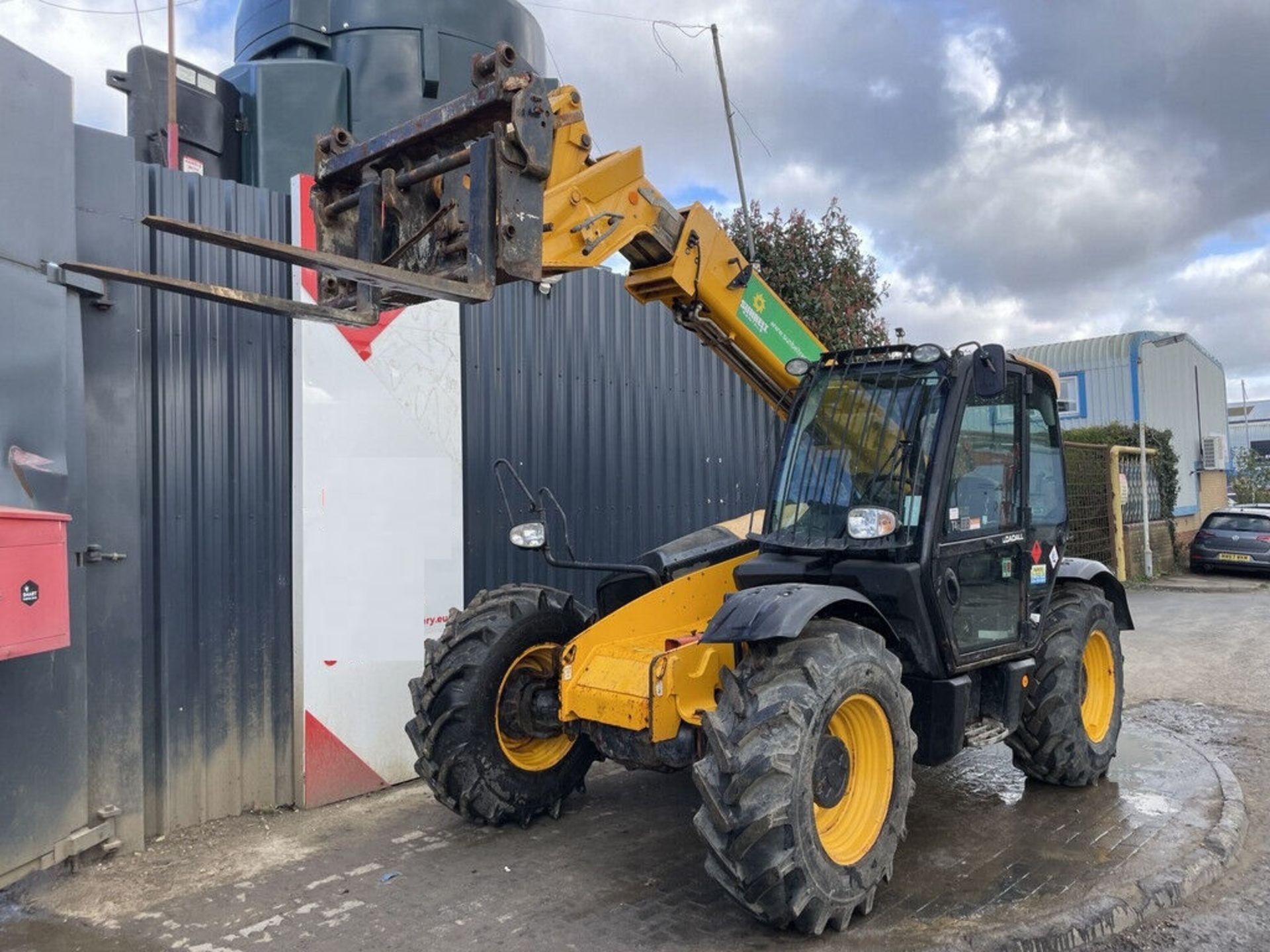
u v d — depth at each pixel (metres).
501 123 3.05
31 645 3.42
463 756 4.42
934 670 4.08
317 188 3.43
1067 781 5.07
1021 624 4.60
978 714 4.58
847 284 11.04
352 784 5.09
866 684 3.60
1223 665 8.62
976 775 5.39
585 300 6.68
